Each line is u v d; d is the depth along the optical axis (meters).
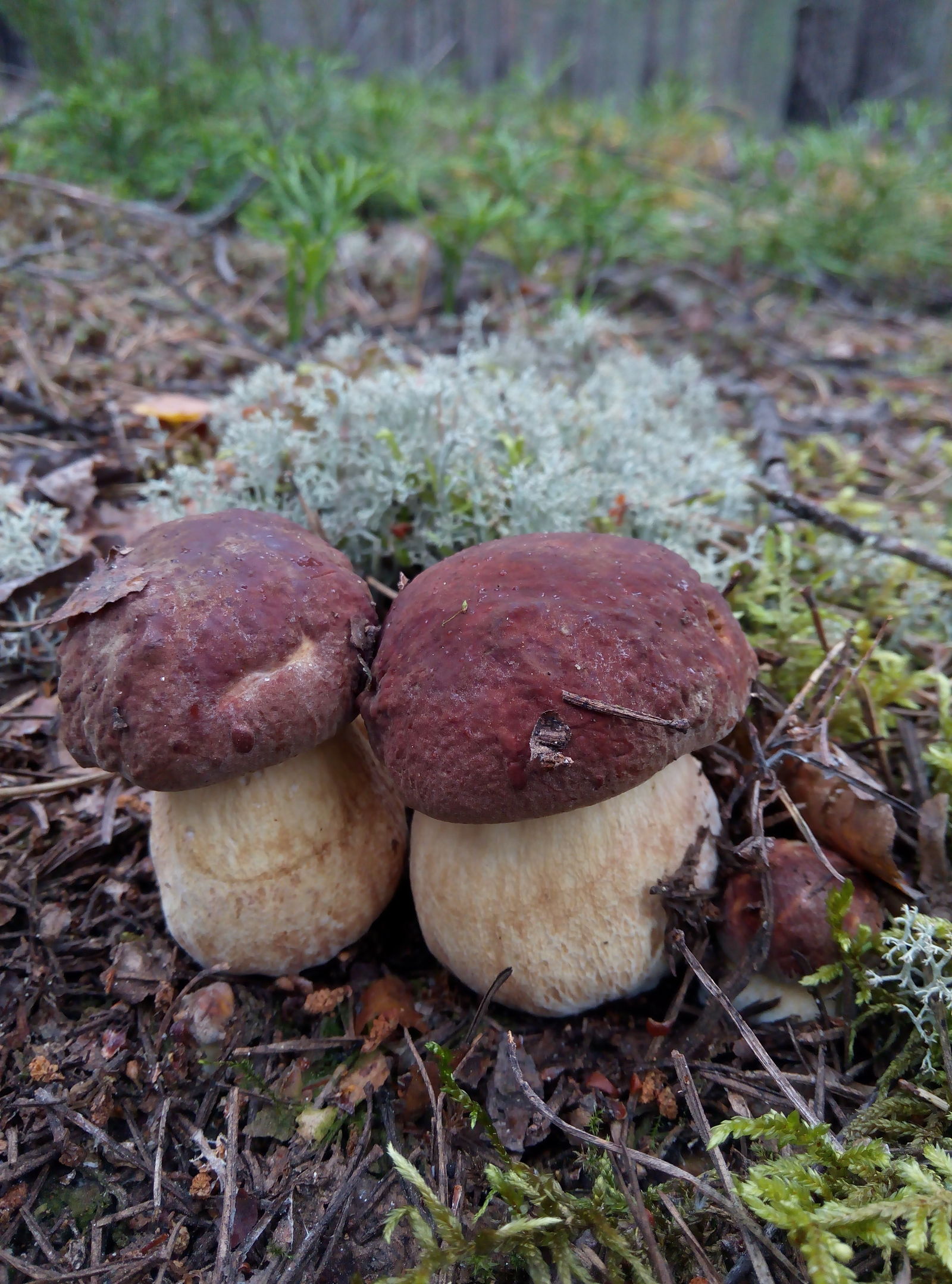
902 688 0.24
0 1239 0.16
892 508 0.36
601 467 0.29
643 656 0.16
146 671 0.16
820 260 0.61
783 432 0.41
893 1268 0.14
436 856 0.18
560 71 0.84
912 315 0.61
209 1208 0.17
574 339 0.39
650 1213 0.16
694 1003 0.19
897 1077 0.17
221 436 0.31
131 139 0.58
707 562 0.26
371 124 0.66
